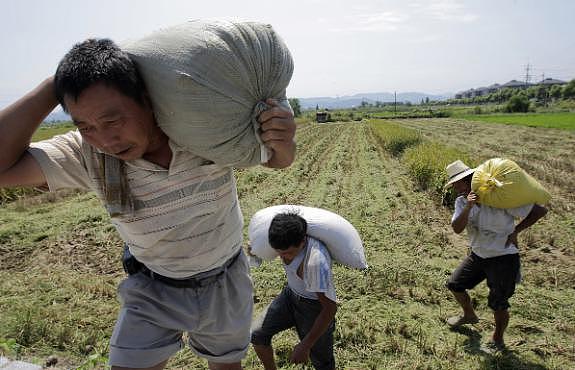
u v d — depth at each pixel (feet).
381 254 23.52
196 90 4.62
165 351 6.39
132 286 6.42
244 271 7.02
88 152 5.51
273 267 21.21
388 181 47.19
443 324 16.26
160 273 6.29
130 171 5.45
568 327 15.79
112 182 5.43
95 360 12.62
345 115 323.16
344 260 10.67
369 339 14.90
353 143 95.40
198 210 5.79
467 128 141.18
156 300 6.32
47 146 5.46
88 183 5.74
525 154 70.44
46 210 35.58
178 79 4.57
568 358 14.21
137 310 6.24
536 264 22.21
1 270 22.50
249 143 5.24
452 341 15.08
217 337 6.91
